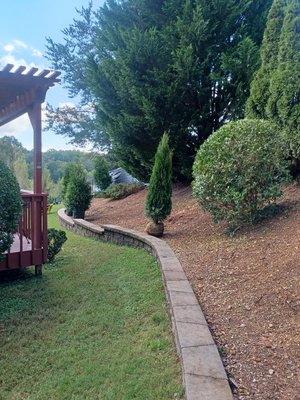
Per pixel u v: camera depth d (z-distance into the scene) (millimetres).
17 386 2342
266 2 8094
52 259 5629
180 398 1908
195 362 1985
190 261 4219
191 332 2346
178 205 7934
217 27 7645
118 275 4570
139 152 9008
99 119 9828
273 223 4625
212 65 7855
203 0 7379
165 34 7707
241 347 2268
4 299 4000
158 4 8414
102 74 8594
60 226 10383
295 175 5496
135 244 6047
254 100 5664
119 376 2254
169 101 7758
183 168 8680
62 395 2160
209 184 4945
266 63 5621
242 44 7176
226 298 3039
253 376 1964
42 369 2518
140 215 8312
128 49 7742
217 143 4969
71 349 2756
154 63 7770
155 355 2449
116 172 16172
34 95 4855
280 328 2457
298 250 3537
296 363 2061
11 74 4383
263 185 4785
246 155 4691
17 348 2857
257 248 4043
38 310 3631
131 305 3486
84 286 4312
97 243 7078
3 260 4543
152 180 5996
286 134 4973
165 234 6012
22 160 28172
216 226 5664
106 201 11898
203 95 7895
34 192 5074
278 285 3041
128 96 8141
